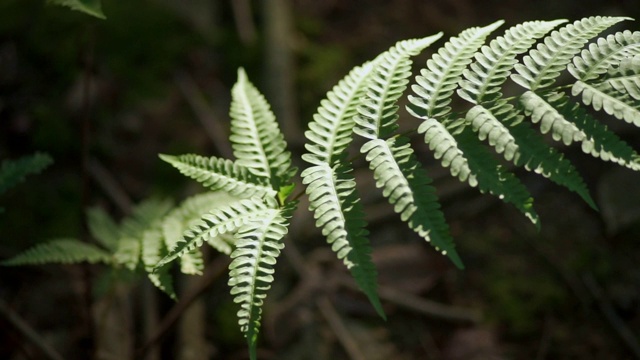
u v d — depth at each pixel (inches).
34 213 40.9
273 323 37.8
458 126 26.7
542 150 26.1
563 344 37.3
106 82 46.9
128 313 37.8
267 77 48.3
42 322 37.6
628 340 36.9
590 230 41.0
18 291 38.5
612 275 38.9
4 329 34.1
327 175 26.8
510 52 27.3
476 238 41.5
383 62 28.0
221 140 45.9
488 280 39.3
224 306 38.5
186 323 37.2
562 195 42.8
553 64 26.9
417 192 26.0
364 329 37.9
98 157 43.9
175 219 32.2
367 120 27.4
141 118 46.3
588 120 26.1
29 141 43.4
